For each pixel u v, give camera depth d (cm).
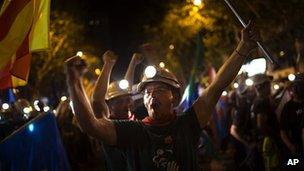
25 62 496
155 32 3422
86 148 1291
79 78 389
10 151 616
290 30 1802
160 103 415
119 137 408
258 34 444
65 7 2983
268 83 834
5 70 513
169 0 3062
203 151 1201
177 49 3098
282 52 1728
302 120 737
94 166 1350
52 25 2788
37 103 1145
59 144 629
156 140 410
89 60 3117
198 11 2414
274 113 815
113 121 413
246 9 1269
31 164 618
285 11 1920
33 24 487
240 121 929
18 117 862
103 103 472
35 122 625
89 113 391
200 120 426
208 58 2411
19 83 522
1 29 495
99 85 471
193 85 970
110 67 477
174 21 3052
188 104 869
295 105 748
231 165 1155
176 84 426
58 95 1658
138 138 410
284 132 753
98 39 4169
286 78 1297
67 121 1127
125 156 414
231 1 457
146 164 407
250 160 889
